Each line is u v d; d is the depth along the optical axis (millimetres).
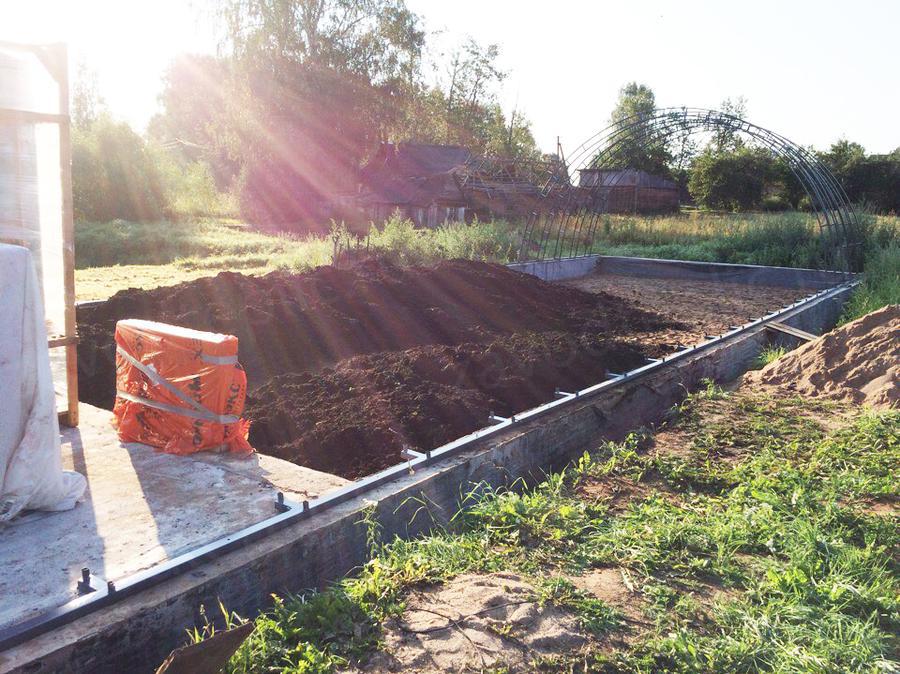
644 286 16219
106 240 21516
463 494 4824
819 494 4820
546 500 4672
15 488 3762
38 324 3830
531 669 2979
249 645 2996
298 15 37500
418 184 35906
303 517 3920
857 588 3666
